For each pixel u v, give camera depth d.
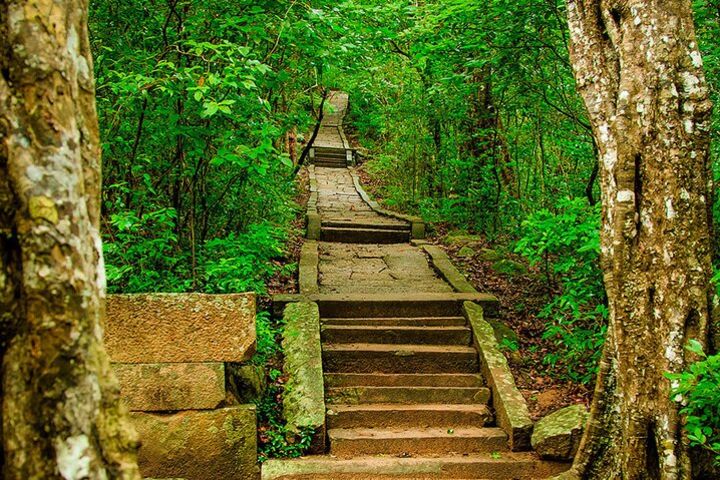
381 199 13.89
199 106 5.34
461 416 5.13
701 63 3.45
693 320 3.29
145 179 5.36
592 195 7.93
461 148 10.71
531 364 5.93
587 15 3.83
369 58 8.49
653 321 3.35
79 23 1.54
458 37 6.80
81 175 1.48
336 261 8.63
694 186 3.35
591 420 3.83
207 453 4.29
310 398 4.91
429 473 4.41
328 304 6.31
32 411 1.35
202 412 4.30
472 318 6.20
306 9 5.71
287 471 4.29
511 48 6.50
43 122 1.41
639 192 3.43
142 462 4.21
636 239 3.43
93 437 1.40
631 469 3.41
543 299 7.25
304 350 5.43
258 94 5.70
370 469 4.38
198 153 5.27
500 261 8.52
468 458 4.59
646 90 3.40
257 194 7.29
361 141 21.59
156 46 5.74
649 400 3.34
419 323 6.25
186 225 6.50
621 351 3.46
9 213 1.38
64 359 1.38
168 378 4.26
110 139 5.28
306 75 8.27
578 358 5.76
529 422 4.80
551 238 5.41
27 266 1.37
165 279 5.46
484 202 10.09
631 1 3.52
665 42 3.39
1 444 1.36
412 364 5.72
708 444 3.25
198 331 4.30
